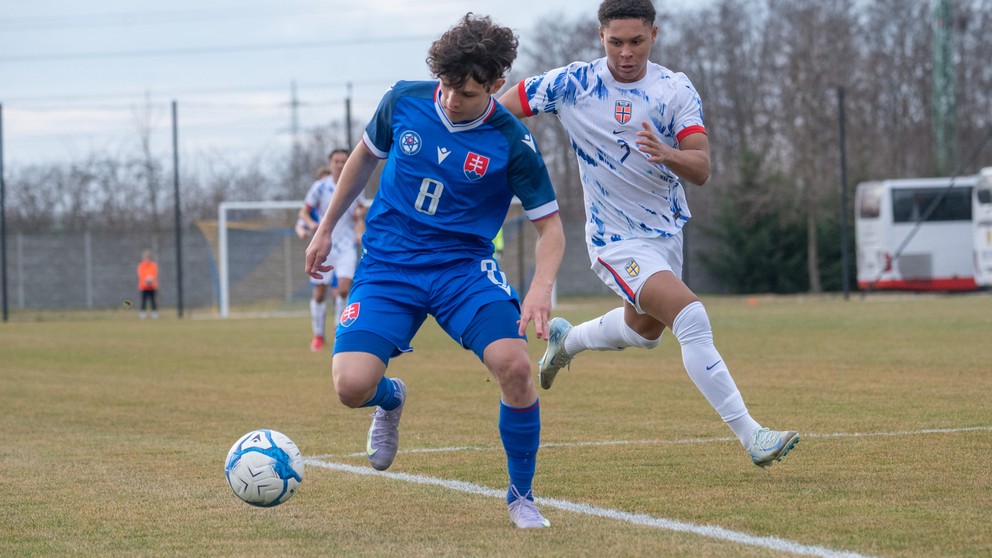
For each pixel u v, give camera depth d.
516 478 11.61
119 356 37.88
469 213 12.05
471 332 11.77
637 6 13.90
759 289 99.50
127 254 91.50
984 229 84.69
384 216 12.25
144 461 16.22
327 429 19.55
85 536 11.34
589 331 16.81
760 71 117.81
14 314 82.75
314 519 12.03
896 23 119.44
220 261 75.25
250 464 11.98
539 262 11.80
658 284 14.51
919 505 12.12
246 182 102.38
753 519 11.57
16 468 15.65
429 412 21.53
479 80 11.12
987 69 119.75
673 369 29.86
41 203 97.00
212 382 28.41
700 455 15.81
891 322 47.31
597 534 10.98
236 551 10.60
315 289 39.78
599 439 17.53
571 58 118.31
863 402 21.52
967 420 18.81
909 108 118.38
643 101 14.51
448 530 11.39
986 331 40.69
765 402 21.78
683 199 15.32
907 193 88.06
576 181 108.25
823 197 96.06
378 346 11.84
